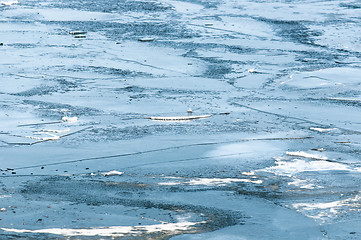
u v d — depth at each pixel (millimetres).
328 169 45531
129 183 41906
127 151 49750
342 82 81188
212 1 137875
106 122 59406
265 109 66688
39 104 66500
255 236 32750
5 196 38719
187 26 115500
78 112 63406
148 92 73875
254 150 50375
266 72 86688
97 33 107875
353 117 63969
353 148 51719
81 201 38031
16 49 94125
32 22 113562
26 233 32469
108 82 78375
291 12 128875
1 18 115562
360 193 40156
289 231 33469
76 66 85875
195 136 54625
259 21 120688
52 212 35844
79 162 46875
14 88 73250
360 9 132125
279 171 44969
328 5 136625
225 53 97562
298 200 38625
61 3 130000
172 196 39188
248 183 42156
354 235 32812
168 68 87562
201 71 86688
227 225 34250
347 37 110188
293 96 73938
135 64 88688
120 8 127938
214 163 46781
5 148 50094
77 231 32938
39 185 41312
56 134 54469
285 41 107500
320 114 64938
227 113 63969
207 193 39812
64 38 102938
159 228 33688
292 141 53594
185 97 71750
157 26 114625
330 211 36594
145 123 59250
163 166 45969
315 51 100875
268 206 37406
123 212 36125
